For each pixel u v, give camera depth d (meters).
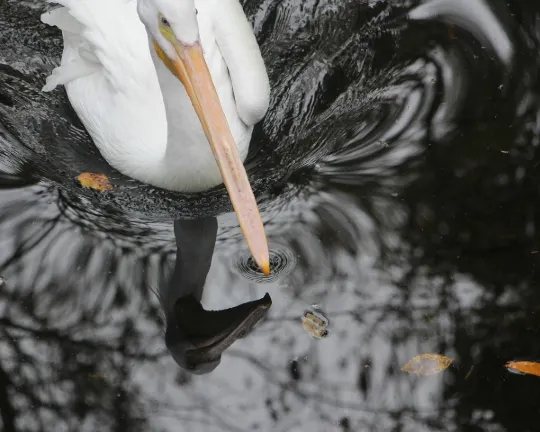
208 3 10.48
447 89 11.18
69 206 10.19
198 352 8.72
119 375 8.64
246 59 10.39
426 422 8.09
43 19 10.82
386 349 8.65
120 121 10.29
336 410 8.22
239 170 8.52
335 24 11.91
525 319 8.78
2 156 10.66
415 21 12.02
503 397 8.22
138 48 10.16
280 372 8.53
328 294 9.12
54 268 9.53
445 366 8.50
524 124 10.66
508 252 9.36
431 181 10.11
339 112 11.11
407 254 9.45
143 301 9.23
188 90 8.65
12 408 8.45
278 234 9.70
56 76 10.75
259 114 10.46
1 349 8.89
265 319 8.95
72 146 10.91
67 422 8.33
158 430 8.20
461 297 9.03
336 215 9.84
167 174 10.10
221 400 8.37
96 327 9.04
